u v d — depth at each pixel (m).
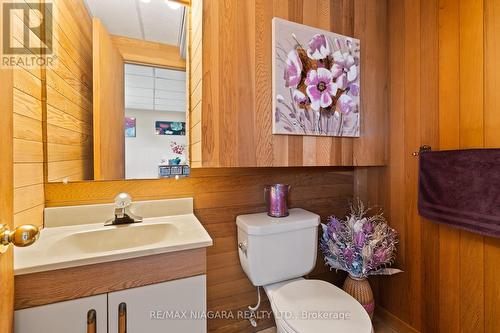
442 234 1.23
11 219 0.64
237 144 1.10
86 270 0.76
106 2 1.23
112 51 1.25
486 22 1.03
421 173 1.26
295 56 1.20
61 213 1.08
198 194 1.34
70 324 0.74
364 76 1.42
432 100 1.25
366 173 1.69
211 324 1.37
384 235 1.36
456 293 1.17
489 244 1.04
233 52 1.09
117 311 0.79
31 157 0.95
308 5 1.25
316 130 1.26
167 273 0.85
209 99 1.05
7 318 0.63
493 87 1.01
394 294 1.50
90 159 1.18
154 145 1.29
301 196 1.62
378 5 1.46
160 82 1.32
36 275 0.71
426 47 1.28
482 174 1.01
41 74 1.02
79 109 1.16
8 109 0.62
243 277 1.43
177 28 1.34
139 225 1.09
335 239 1.41
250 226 1.20
